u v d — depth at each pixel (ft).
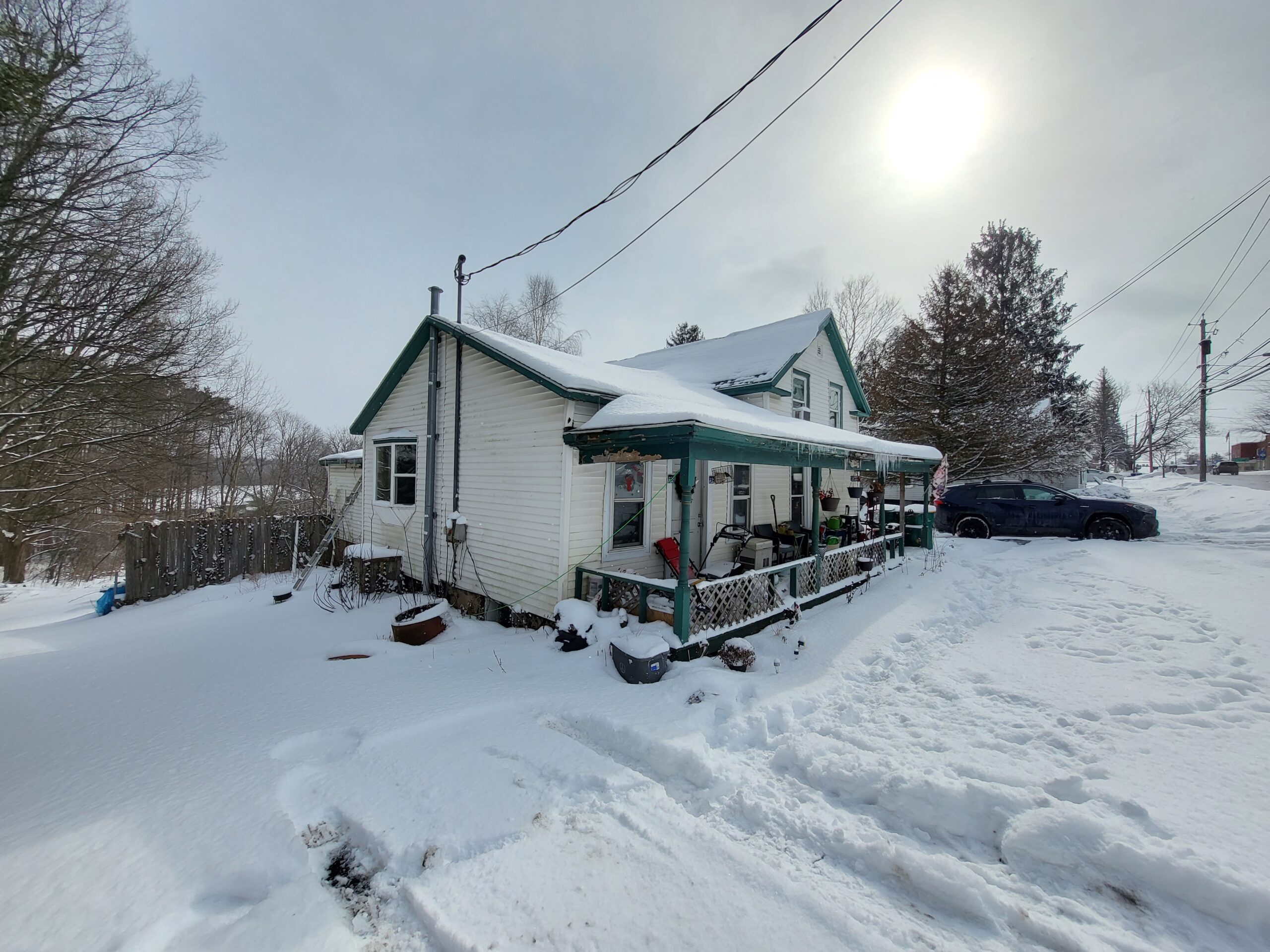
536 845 8.70
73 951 6.67
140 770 10.98
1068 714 13.04
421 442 29.89
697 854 8.54
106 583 54.54
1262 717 12.59
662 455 17.42
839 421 46.37
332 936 6.96
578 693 14.52
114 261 37.11
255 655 18.75
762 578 20.66
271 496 83.92
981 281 98.84
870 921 7.27
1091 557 32.83
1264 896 7.09
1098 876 7.96
